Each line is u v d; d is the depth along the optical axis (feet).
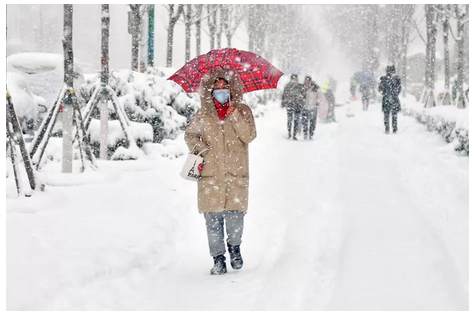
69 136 50.34
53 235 29.09
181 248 31.01
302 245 28.43
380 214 33.94
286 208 37.83
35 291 20.58
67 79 50.08
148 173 52.49
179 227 34.65
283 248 28.40
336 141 79.56
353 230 29.99
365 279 22.04
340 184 45.19
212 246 25.94
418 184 45.27
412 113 122.01
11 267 23.26
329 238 29.17
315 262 25.07
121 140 62.03
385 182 45.91
